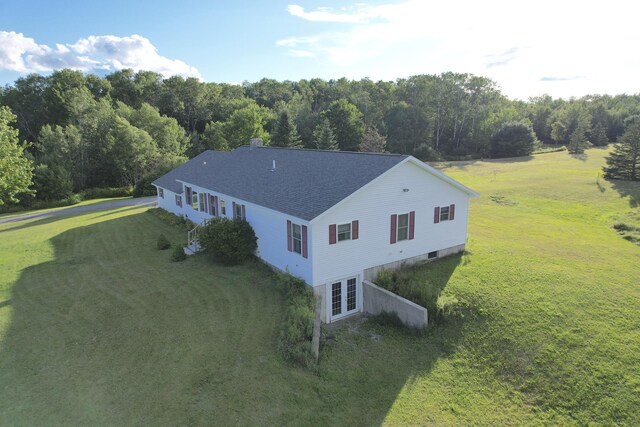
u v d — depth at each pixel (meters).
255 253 21.00
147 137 59.50
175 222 30.33
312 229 15.61
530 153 77.25
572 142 75.75
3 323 14.75
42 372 11.70
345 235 16.78
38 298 17.05
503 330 14.17
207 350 12.69
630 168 43.03
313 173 20.50
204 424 9.77
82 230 29.95
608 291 16.45
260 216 19.91
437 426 10.48
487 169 59.34
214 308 15.56
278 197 19.06
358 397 11.40
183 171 34.38
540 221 29.73
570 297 15.96
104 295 17.12
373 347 14.27
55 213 41.97
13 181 28.73
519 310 15.12
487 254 21.50
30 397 10.61
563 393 11.37
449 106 84.44
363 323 16.48
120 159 58.28
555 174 49.59
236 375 11.53
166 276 19.12
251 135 68.38
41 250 24.61
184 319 14.73
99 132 59.47
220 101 95.75
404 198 18.52
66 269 20.70
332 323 16.58
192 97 90.00
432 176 19.45
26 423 9.67
